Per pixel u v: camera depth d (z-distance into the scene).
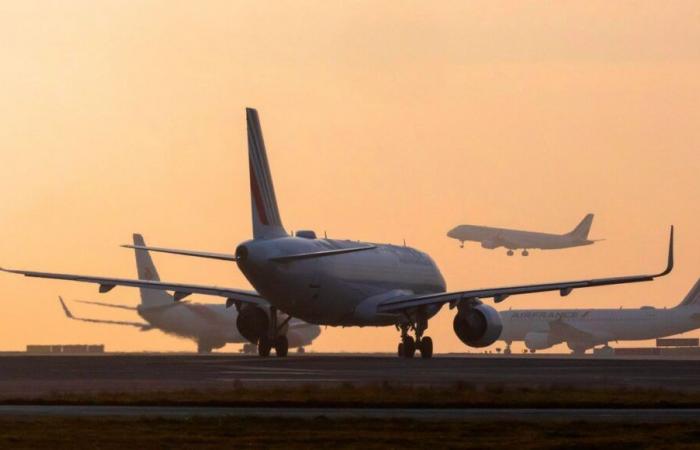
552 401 179.38
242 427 146.12
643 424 149.75
